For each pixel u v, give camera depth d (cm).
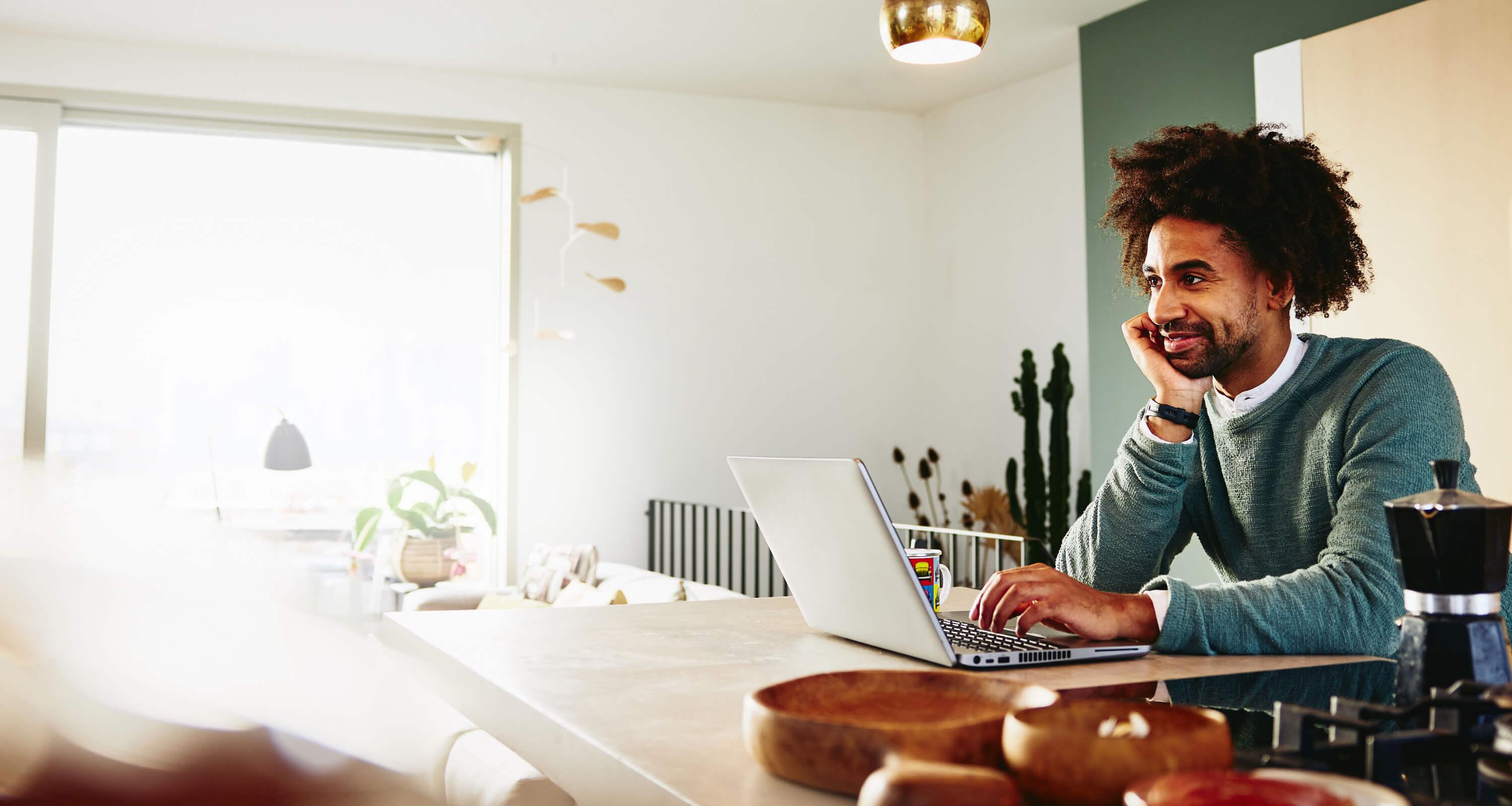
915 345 520
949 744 54
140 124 412
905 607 93
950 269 507
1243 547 133
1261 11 332
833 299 505
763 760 59
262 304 428
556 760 73
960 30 174
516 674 90
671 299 477
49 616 55
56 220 402
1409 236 281
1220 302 124
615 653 100
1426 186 278
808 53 431
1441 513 64
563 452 458
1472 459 267
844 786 55
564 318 460
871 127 515
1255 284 125
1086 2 377
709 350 482
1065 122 445
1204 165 126
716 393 482
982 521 454
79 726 53
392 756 66
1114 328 380
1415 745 53
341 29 396
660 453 472
